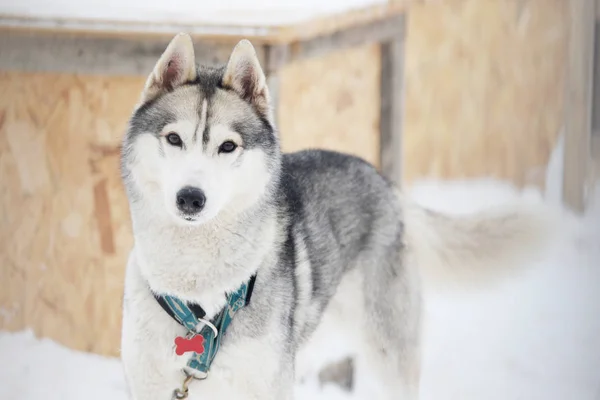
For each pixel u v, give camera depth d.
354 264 2.99
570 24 6.52
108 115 3.56
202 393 2.49
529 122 6.82
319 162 2.99
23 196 3.70
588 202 6.27
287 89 3.53
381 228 3.05
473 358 4.15
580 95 6.11
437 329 4.45
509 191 6.52
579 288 4.84
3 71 3.60
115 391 3.54
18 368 3.65
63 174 3.64
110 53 3.46
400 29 4.17
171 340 2.44
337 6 3.79
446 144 6.73
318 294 2.81
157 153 2.35
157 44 3.43
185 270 2.40
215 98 2.41
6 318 3.82
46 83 3.58
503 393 3.83
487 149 6.84
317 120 3.78
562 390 3.86
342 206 2.95
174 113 2.37
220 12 3.67
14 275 3.78
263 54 3.29
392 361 3.06
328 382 3.80
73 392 3.51
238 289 2.41
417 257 3.19
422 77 6.51
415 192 6.36
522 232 3.36
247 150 2.41
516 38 6.73
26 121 3.63
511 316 4.63
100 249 3.67
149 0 3.79
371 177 3.11
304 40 3.48
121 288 3.66
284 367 2.52
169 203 2.27
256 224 2.44
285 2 3.84
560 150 6.70
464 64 6.65
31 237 3.73
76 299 3.74
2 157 3.67
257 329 2.45
